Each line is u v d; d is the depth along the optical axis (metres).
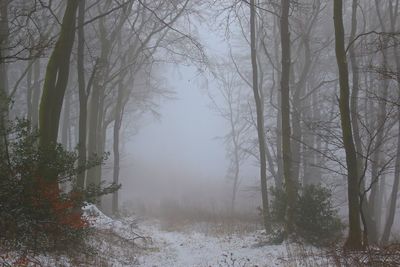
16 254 8.59
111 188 11.02
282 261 11.87
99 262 10.89
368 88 21.94
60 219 9.67
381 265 9.57
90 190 10.63
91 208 17.73
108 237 14.63
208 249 16.16
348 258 10.76
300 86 22.31
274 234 15.74
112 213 25.22
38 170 9.52
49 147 10.02
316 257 11.83
